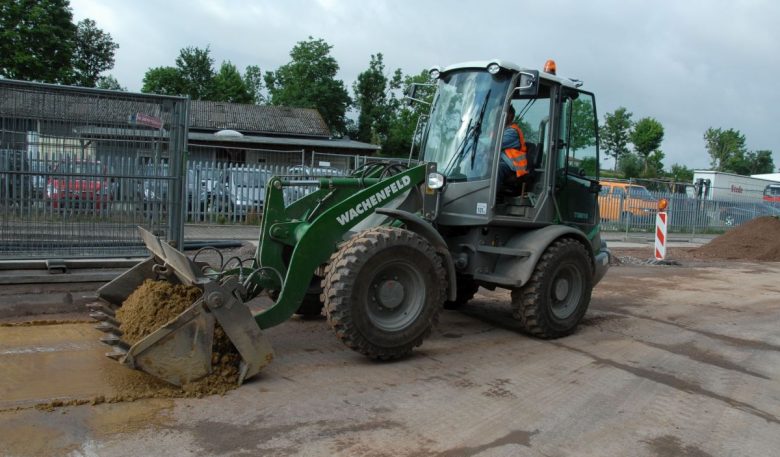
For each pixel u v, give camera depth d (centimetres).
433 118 641
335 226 501
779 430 413
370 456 343
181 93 5153
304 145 2833
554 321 609
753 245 1587
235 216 1468
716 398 470
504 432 387
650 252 1553
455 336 616
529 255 584
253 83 6469
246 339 434
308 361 505
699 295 935
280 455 338
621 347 604
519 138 609
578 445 374
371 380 468
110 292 516
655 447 377
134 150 684
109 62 5131
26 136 634
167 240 710
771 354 607
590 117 684
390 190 536
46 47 3266
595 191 693
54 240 655
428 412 412
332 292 475
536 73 566
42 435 344
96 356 475
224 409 395
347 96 4747
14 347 490
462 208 594
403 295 511
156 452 333
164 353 408
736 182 3077
